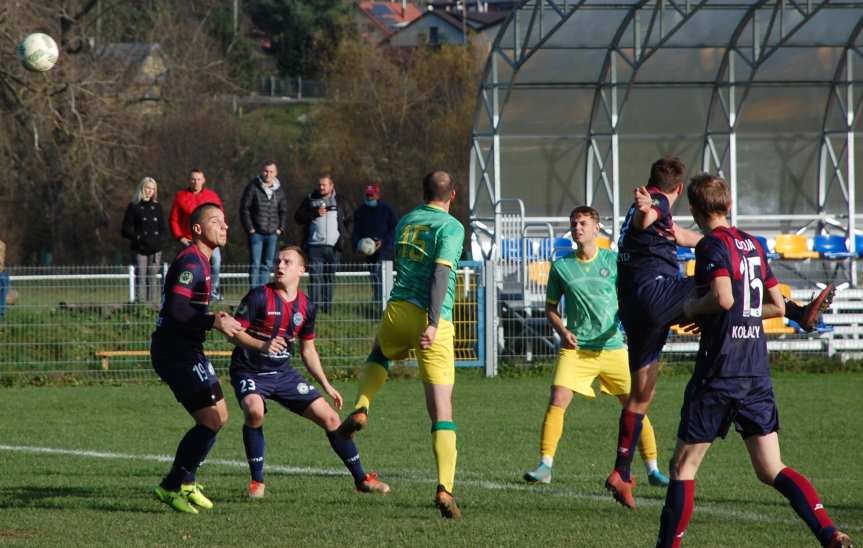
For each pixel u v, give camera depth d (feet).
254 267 133.49
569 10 156.25
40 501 62.28
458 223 59.72
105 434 94.48
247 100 467.11
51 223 338.34
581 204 178.81
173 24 380.17
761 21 160.97
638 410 61.36
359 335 133.28
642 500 64.03
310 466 77.36
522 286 144.05
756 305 47.65
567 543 51.16
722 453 84.48
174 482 58.75
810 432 94.17
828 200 180.14
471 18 631.56
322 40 531.09
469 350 135.95
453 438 57.77
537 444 88.38
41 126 240.53
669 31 158.10
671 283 61.62
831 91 175.42
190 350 58.34
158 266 135.54
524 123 175.11
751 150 179.11
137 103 323.37
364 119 418.72
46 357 129.90
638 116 176.35
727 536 53.01
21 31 220.64
